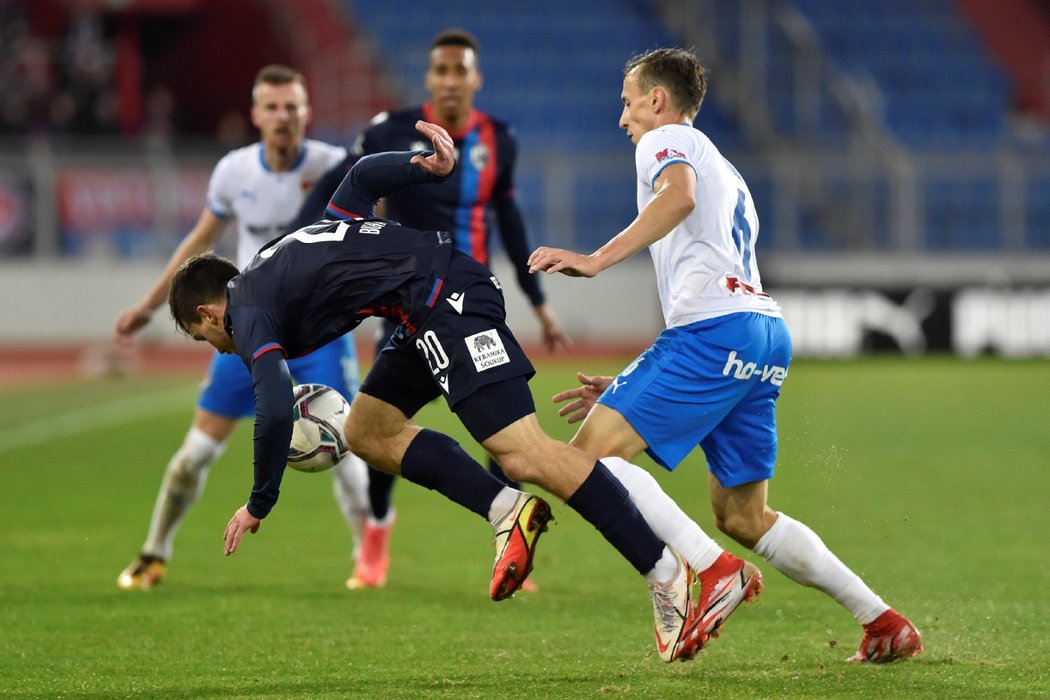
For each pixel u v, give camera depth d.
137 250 76.69
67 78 90.00
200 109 99.94
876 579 22.91
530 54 94.12
